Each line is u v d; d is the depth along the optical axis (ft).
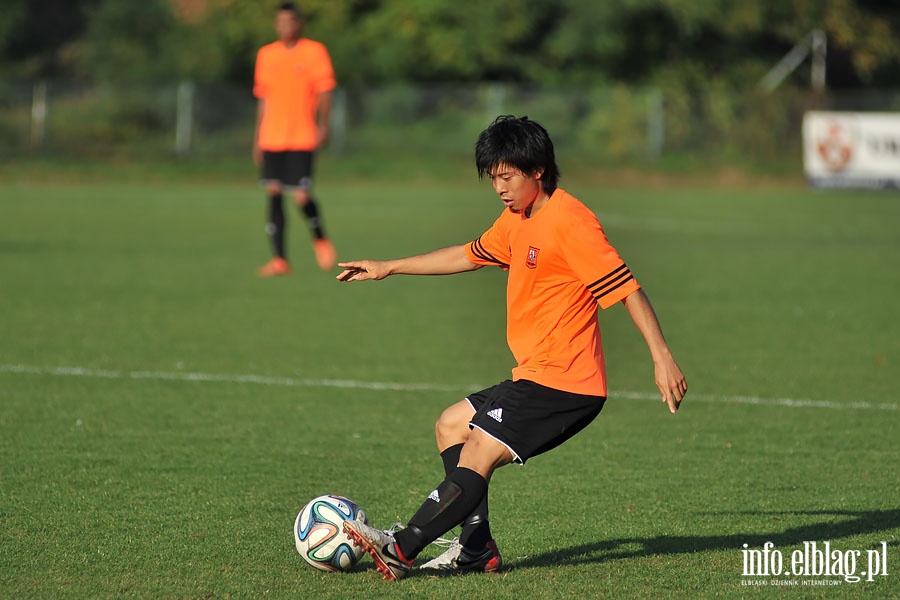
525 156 46.98
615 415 86.53
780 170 396.98
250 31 430.61
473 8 439.22
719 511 62.69
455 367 103.09
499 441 48.19
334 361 104.58
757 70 464.24
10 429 77.77
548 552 55.42
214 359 103.91
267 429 79.77
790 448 77.15
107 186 323.37
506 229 50.37
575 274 47.62
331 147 389.60
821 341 119.14
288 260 180.04
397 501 63.87
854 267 185.06
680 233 236.43
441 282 162.50
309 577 51.03
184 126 374.63
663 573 52.47
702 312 137.49
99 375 95.91
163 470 68.80
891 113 380.78
